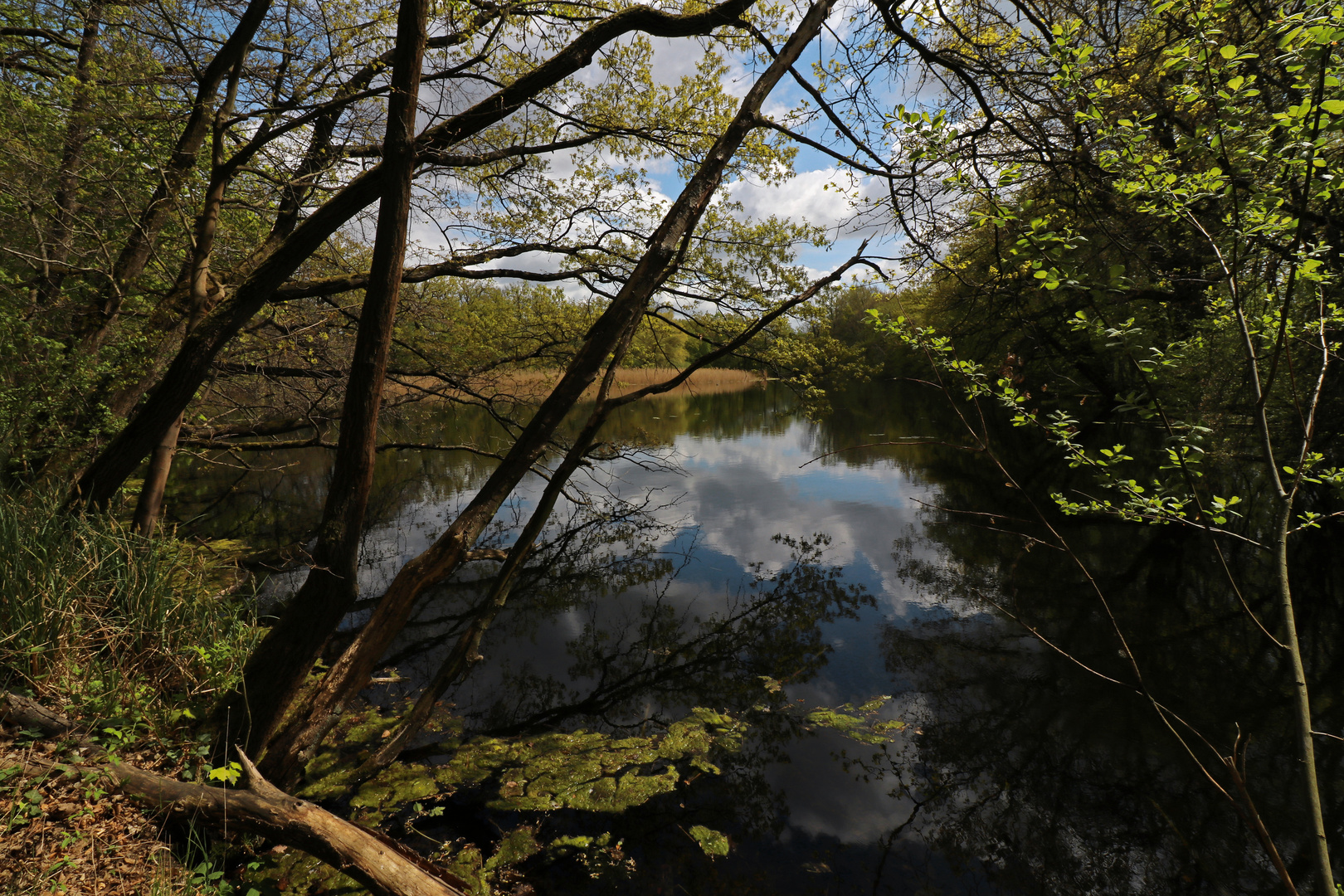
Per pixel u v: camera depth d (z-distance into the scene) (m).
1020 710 4.43
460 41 5.20
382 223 3.04
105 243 5.58
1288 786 3.56
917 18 4.25
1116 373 9.87
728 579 7.30
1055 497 2.38
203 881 2.39
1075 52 2.02
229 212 6.96
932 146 2.32
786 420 22.58
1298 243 1.65
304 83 5.03
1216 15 1.77
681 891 2.86
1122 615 5.79
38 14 6.34
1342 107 1.49
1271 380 1.69
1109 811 3.44
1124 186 1.91
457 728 4.22
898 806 3.49
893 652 5.38
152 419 4.38
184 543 5.41
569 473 4.01
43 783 2.59
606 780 3.59
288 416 8.95
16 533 3.56
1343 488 1.75
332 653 5.36
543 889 2.85
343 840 2.56
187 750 3.06
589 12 5.18
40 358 5.06
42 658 3.24
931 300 14.65
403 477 13.06
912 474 12.41
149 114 5.19
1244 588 6.15
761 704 4.61
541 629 6.05
